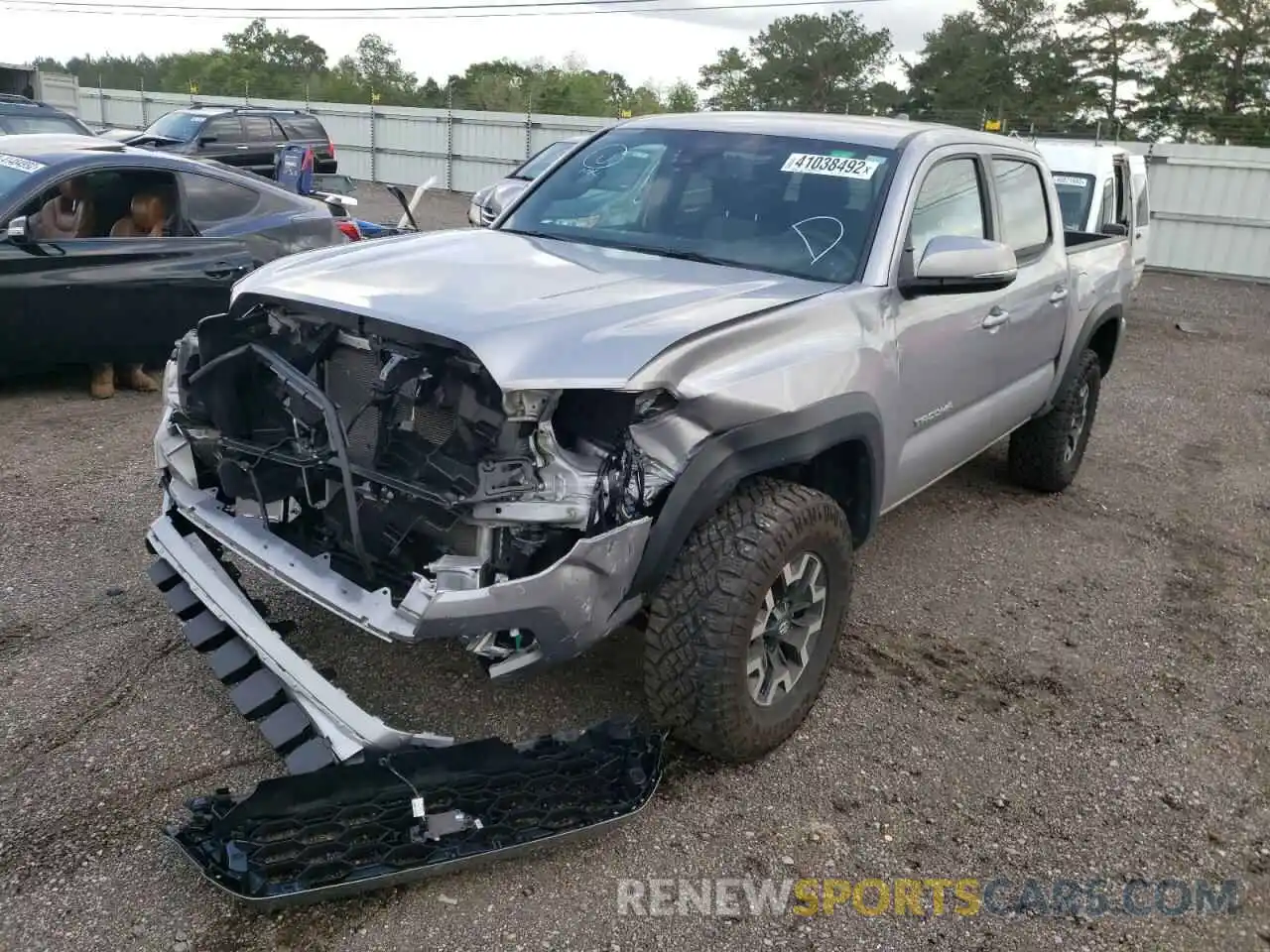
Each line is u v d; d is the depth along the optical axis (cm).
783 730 337
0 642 377
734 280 355
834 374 331
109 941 250
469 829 276
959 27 4119
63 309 645
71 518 490
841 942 270
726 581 299
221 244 714
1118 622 473
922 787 336
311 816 269
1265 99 3712
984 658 426
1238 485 702
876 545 537
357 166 3219
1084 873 304
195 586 334
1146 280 1939
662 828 305
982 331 439
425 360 285
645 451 280
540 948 259
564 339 279
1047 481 620
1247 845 323
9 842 279
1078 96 3884
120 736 327
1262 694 418
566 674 375
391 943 256
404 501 283
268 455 311
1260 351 1270
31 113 1548
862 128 430
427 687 362
